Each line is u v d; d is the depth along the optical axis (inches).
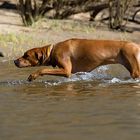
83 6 1563.7
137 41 1266.0
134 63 665.0
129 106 494.3
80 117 449.1
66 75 673.6
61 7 1547.7
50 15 1603.1
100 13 1737.2
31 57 685.3
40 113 468.4
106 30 1441.9
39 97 554.6
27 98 549.3
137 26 1565.0
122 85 634.2
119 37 1321.4
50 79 695.7
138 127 409.7
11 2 1739.7
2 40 1107.3
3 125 423.5
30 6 1389.0
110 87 619.5
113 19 1535.4
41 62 686.5
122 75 738.2
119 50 669.9
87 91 591.2
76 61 677.9
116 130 400.8
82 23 1521.9
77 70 682.2
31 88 621.9
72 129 406.3
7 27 1320.1
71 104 509.7
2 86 641.6
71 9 1560.0
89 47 672.4
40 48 688.4
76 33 1327.5
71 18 1612.9
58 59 675.4
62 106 500.1
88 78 704.4
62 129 406.6
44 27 1365.7
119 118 442.6
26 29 1320.1
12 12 1609.3
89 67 679.7
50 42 1152.8
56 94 573.6
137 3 1619.1
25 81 681.0
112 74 746.2
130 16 1692.9
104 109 482.0
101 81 676.1
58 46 682.2
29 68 817.5
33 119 444.1
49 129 407.2
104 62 676.1
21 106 503.5
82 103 514.0
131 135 383.9
